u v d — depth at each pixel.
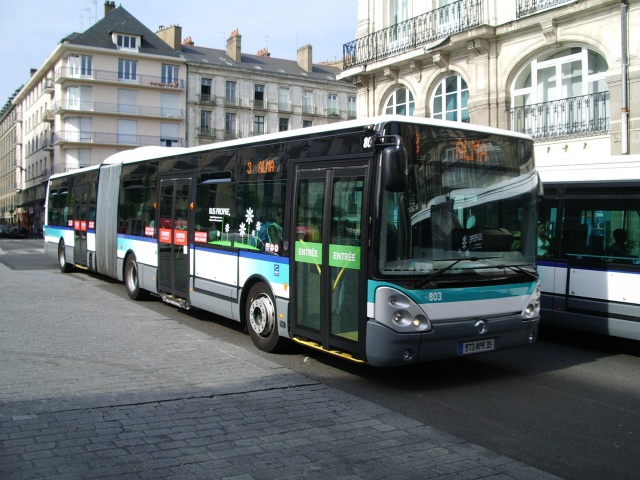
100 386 6.26
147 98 64.94
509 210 7.14
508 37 17.22
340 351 6.85
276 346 8.08
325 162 7.14
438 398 6.42
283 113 70.94
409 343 6.22
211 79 67.69
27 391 6.04
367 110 22.22
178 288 10.78
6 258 26.53
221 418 5.39
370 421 5.46
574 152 15.89
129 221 13.24
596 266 9.02
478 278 6.74
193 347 8.26
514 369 7.85
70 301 12.35
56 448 4.58
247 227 8.68
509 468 4.50
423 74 19.83
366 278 6.36
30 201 75.56
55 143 63.59
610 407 6.22
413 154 6.43
